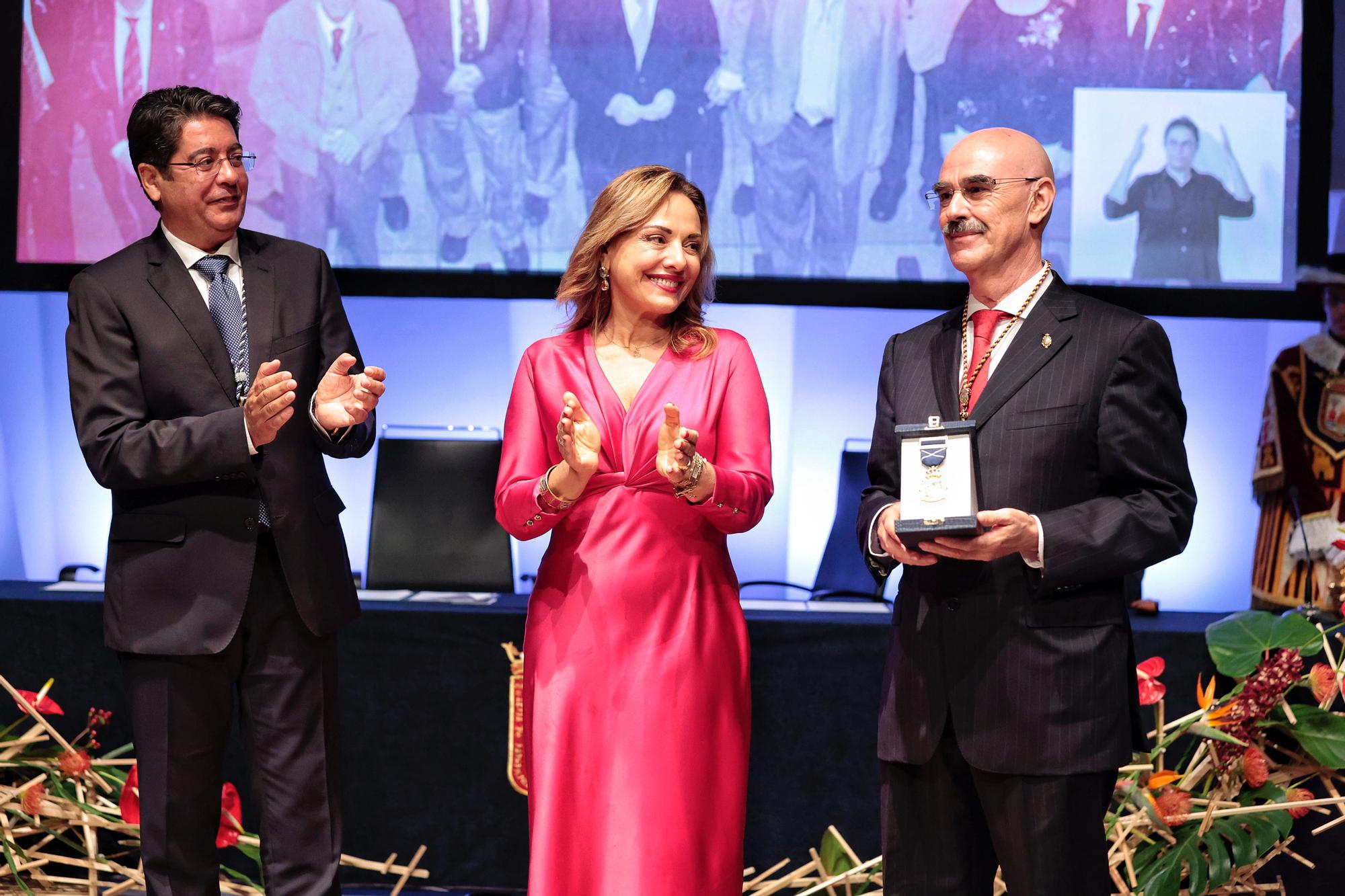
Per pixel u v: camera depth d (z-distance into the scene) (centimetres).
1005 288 212
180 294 232
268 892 235
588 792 209
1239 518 385
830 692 293
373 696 297
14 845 289
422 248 374
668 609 213
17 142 374
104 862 288
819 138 370
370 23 372
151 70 373
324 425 224
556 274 373
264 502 231
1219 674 289
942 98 369
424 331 392
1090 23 367
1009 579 201
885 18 368
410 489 338
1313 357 337
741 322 390
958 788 209
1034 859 196
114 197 374
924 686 205
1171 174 368
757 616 298
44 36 373
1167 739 275
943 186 211
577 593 214
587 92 371
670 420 193
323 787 237
